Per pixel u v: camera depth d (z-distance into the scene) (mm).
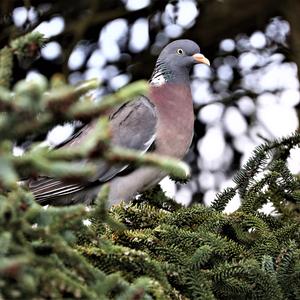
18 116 3436
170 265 6137
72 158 3594
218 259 6914
